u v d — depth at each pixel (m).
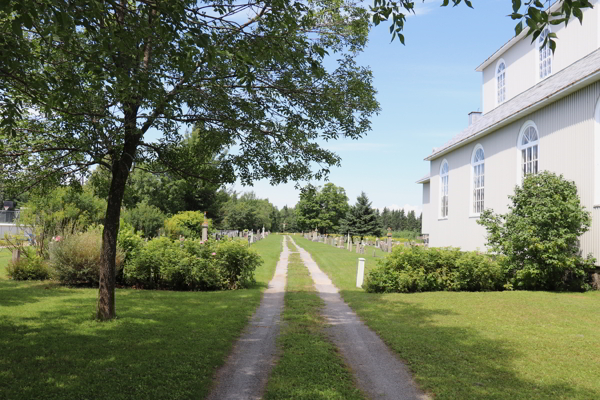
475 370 5.23
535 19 3.59
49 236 14.21
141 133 6.50
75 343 5.95
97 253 11.78
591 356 5.73
